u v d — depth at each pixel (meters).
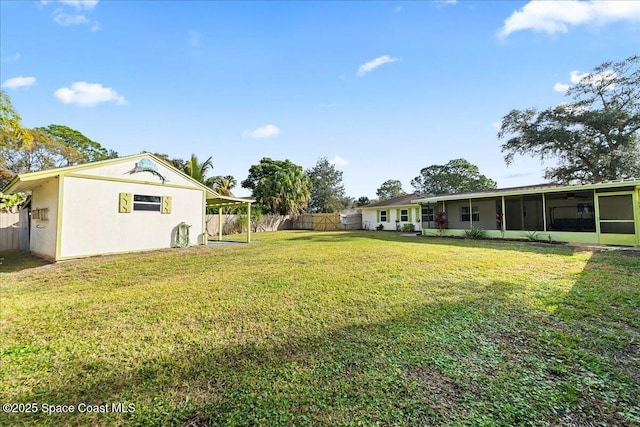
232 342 2.91
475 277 5.53
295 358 2.57
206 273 6.34
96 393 2.12
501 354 2.59
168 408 1.94
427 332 3.07
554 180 19.17
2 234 11.80
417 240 13.45
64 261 8.10
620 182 9.84
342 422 1.78
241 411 1.89
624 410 1.86
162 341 2.96
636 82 15.33
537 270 6.09
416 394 2.04
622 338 2.88
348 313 3.68
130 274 6.32
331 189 35.09
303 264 7.25
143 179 10.35
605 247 9.64
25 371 2.41
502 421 1.76
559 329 3.11
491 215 16.17
